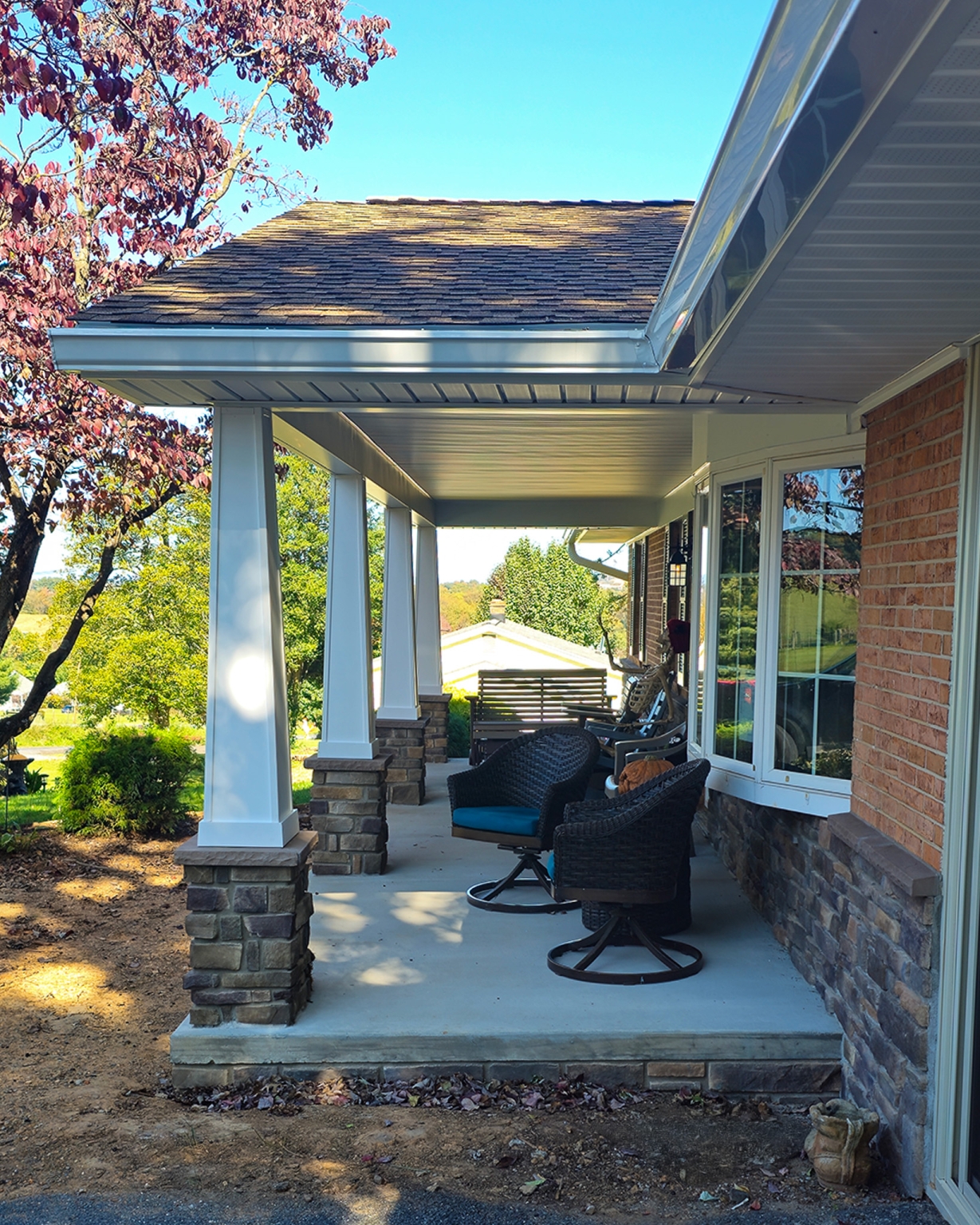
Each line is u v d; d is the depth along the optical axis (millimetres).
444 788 9500
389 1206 3053
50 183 8945
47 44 7477
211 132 10133
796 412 4109
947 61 1274
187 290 4051
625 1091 3857
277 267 4500
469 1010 4090
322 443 5230
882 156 1573
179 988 5363
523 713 11734
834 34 1236
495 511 11086
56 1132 3582
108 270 9414
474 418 5754
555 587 36688
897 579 3539
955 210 1804
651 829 4438
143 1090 3957
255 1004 3959
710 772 5352
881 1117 3389
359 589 6367
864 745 3875
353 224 5910
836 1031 3873
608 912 4891
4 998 5184
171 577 16734
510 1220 2984
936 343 2922
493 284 4184
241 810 4039
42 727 27609
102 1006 5086
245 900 3961
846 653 4289
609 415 5645
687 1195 3141
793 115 1427
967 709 2947
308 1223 2953
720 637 5367
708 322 2619
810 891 4426
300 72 10820
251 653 4082
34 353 8156
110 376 3676
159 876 7828
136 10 9516
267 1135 3518
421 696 11047
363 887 6016
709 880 6133
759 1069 3865
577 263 4676
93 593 9922
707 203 2098
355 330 3564
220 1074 3947
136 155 9562
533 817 5652
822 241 1977
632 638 14562
